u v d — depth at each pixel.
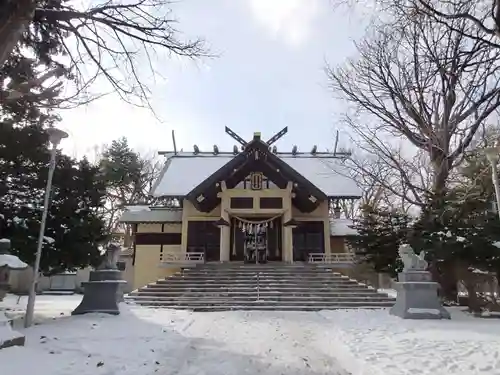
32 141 11.69
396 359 6.88
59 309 15.34
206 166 33.06
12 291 25.69
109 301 12.95
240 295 18.36
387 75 23.27
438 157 18.11
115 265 13.91
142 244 27.98
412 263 13.82
